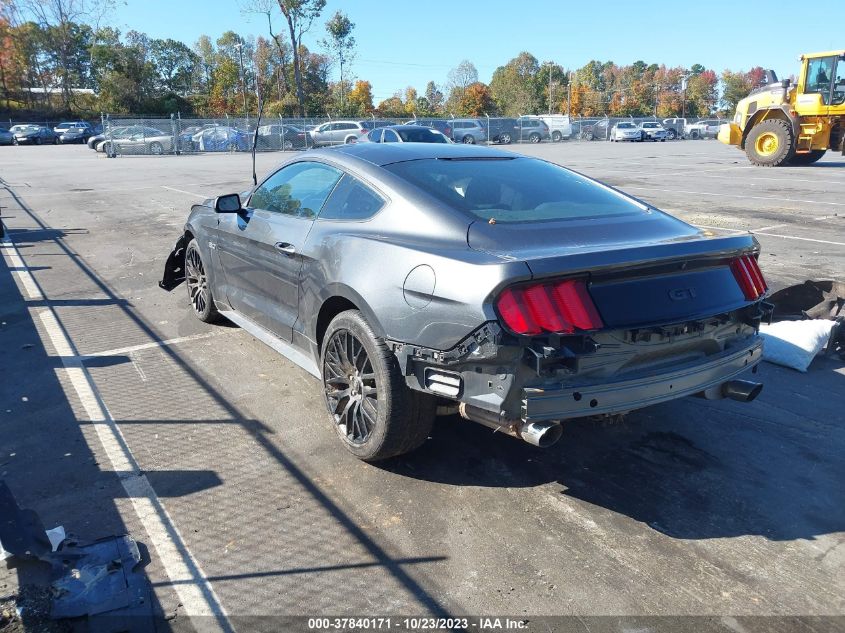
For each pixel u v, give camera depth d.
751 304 3.25
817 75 20.61
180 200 15.02
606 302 2.82
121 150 34.84
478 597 2.56
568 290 2.74
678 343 3.03
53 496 3.24
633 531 2.96
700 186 16.56
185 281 6.75
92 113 78.00
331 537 2.92
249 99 70.50
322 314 3.72
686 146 43.16
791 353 4.79
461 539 2.91
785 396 4.36
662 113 112.88
